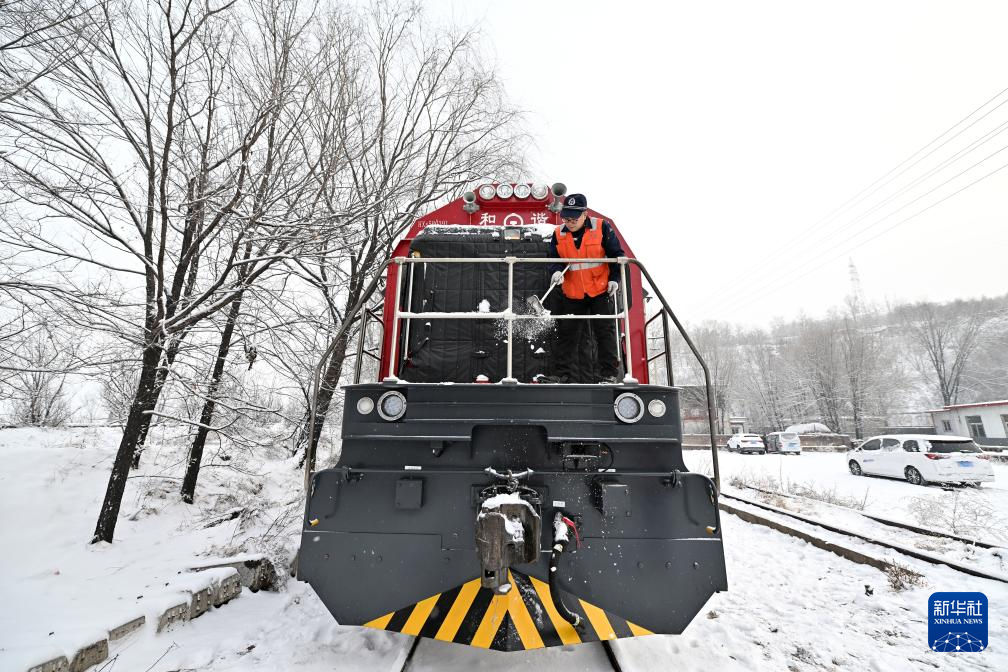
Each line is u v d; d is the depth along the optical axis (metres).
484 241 5.25
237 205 6.79
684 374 57.94
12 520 6.26
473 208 5.53
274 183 6.87
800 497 12.96
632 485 3.27
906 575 5.69
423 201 9.97
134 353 7.56
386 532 3.26
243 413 8.88
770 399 55.72
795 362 53.25
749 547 7.77
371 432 3.38
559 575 3.16
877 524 9.39
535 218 5.54
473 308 5.04
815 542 7.65
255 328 8.57
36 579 5.14
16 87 6.02
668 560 3.17
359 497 3.32
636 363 4.59
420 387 3.41
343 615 3.18
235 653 4.05
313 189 7.58
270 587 5.80
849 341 44.97
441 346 4.94
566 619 2.99
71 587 5.00
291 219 7.38
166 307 6.70
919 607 5.07
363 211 7.75
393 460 3.39
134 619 4.16
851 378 43.94
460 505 3.27
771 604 5.22
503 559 2.83
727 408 54.50
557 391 3.38
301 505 7.96
